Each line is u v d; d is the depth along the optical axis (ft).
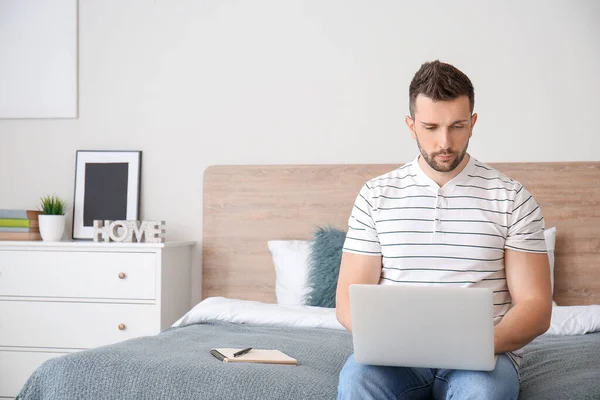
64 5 12.91
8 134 13.07
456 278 6.19
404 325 5.24
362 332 5.34
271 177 12.23
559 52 11.62
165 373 6.59
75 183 12.84
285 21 12.37
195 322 9.90
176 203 12.65
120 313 11.23
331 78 12.23
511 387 5.42
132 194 12.64
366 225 6.60
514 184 6.37
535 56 11.68
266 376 6.43
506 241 6.26
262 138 12.42
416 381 5.84
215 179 12.41
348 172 12.00
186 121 12.64
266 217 12.23
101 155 12.79
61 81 12.92
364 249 6.57
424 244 6.31
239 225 12.32
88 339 11.30
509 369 5.56
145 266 11.18
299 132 12.31
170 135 12.67
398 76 12.03
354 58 12.16
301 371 6.68
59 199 12.92
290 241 11.80
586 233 11.36
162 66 12.71
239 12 12.51
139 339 8.05
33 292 11.44
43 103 12.96
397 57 12.03
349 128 12.16
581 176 11.39
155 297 11.14
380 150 12.07
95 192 12.75
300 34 12.32
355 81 12.15
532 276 6.11
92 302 11.30
